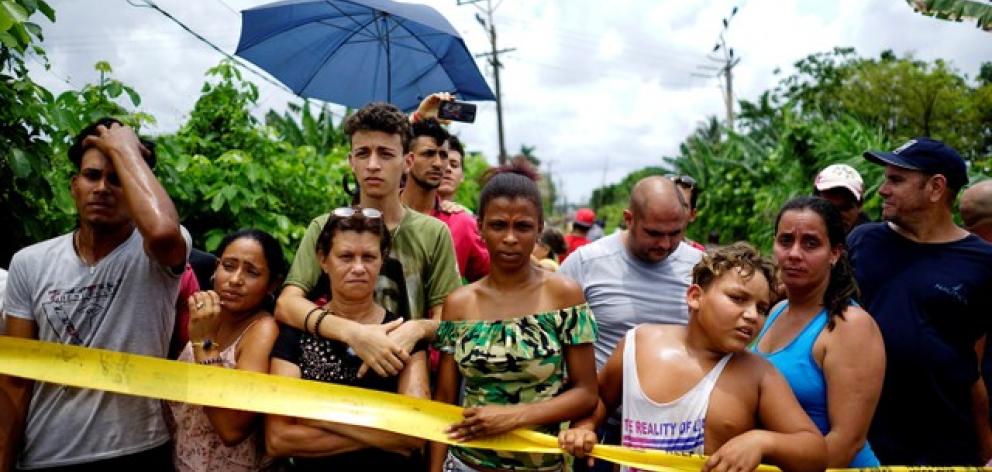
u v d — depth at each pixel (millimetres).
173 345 2908
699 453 2273
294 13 4586
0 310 2543
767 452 2123
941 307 2963
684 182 4715
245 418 2453
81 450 2418
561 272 3551
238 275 2623
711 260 2334
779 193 10992
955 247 3033
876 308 3088
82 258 2465
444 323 2611
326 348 2506
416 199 3816
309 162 5961
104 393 2436
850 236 3377
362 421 2352
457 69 4773
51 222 3455
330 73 4785
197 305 2426
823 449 2191
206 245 4703
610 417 3178
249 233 2713
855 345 2412
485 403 2492
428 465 2729
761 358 2375
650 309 3324
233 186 4727
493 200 2484
